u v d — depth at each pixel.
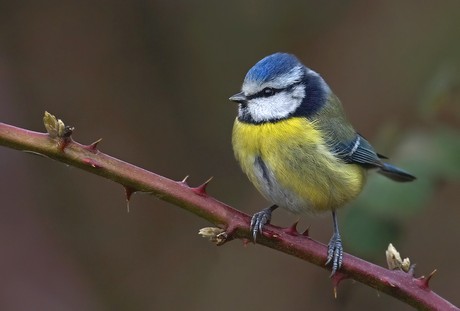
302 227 12.27
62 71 13.36
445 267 12.05
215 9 13.92
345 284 12.01
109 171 5.32
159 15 13.92
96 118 13.41
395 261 5.79
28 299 11.09
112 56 13.62
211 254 12.66
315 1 13.71
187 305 12.20
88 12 13.61
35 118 12.98
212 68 13.96
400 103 12.65
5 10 13.34
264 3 13.82
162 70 13.92
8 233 11.48
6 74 12.91
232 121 13.85
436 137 8.72
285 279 12.12
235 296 12.10
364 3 13.48
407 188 8.34
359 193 8.31
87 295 11.61
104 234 12.62
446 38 12.81
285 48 13.69
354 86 13.05
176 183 5.50
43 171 12.37
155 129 13.71
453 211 12.20
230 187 13.49
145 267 12.60
